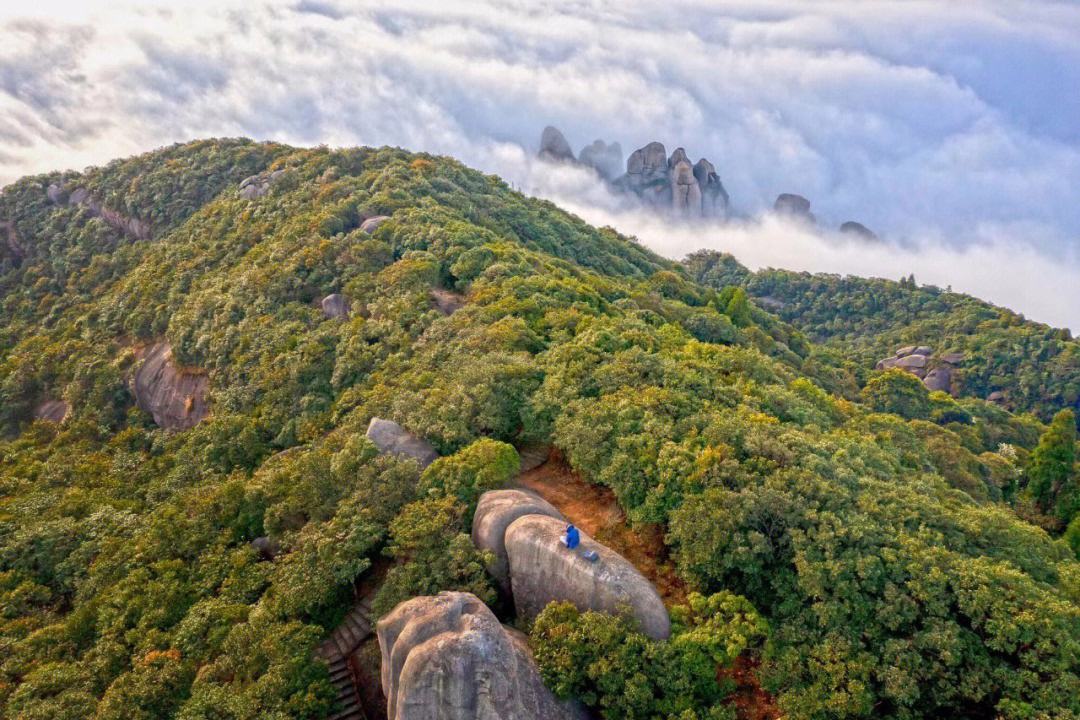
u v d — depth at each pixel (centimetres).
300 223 7012
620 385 3359
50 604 3338
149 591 2903
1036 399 12300
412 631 1964
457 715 1811
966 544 2381
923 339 15012
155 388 6328
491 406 3388
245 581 2845
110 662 2561
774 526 2334
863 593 2100
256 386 5044
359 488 2980
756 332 8062
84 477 4938
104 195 10431
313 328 5491
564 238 9544
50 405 6888
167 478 4566
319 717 2194
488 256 5772
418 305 5075
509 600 2419
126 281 8319
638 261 10819
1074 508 4725
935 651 1947
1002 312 15388
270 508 3162
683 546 2364
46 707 2317
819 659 1975
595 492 3053
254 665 2303
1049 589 2184
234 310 6147
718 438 2767
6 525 3894
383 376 4328
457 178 9562
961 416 8462
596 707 1998
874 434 4528
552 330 4369
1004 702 1794
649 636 2070
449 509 2686
